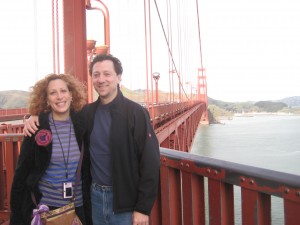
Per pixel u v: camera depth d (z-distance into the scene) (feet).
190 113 75.51
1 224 11.76
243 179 5.68
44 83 7.72
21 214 7.67
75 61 13.74
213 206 6.31
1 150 12.60
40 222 7.24
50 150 7.42
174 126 44.42
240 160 151.74
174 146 42.52
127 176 7.09
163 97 65.05
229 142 218.59
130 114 7.13
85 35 13.96
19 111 77.51
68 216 7.46
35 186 7.46
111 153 7.14
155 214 8.26
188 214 7.04
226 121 516.73
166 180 7.80
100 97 7.52
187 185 7.04
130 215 7.20
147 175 6.91
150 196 6.90
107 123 7.36
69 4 13.89
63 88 7.59
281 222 35.45
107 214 7.36
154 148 7.04
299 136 257.55
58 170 7.49
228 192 6.26
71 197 7.52
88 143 7.63
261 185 5.37
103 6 21.31
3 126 25.29
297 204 4.89
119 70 7.52
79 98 7.89
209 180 6.41
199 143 212.84
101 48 20.48
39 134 7.39
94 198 7.57
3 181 12.67
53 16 13.94
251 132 298.97
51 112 7.73
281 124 436.76
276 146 196.95
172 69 62.44
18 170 7.51
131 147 7.09
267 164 139.95
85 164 7.79
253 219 5.53
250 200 5.58
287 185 4.98
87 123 7.59
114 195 7.12
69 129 7.66
